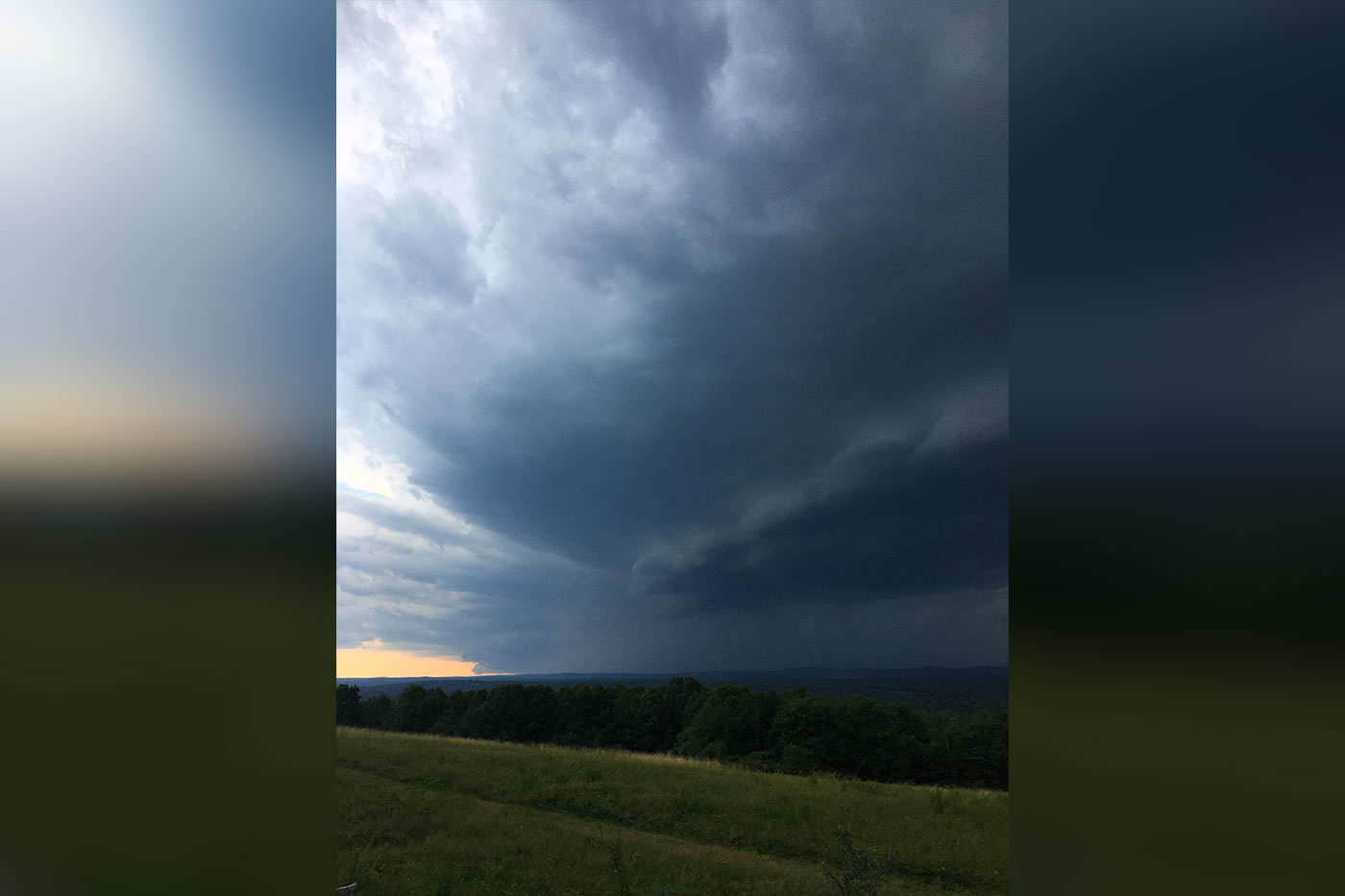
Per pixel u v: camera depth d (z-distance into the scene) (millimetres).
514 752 19656
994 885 13578
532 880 14031
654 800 15711
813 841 14508
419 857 14133
